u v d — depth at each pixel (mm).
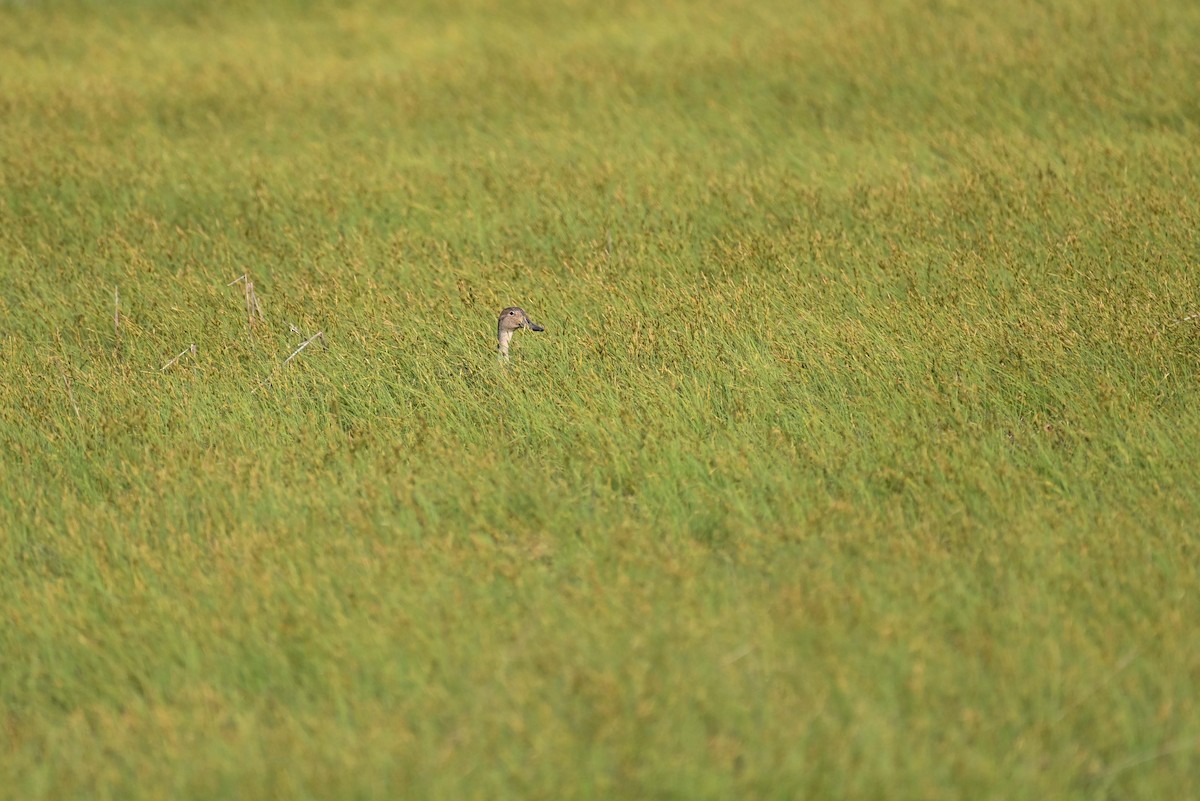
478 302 43125
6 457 35156
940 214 49281
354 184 56125
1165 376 35625
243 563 29359
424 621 26859
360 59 78812
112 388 38500
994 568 28078
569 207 52969
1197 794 22125
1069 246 44719
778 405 35688
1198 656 24859
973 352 37500
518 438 35188
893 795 22125
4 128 65188
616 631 26250
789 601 26859
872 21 76500
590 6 87125
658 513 31562
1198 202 48719
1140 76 63781
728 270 45188
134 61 78750
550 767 22844
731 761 22953
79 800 23094
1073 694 24266
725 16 82438
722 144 61062
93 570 29484
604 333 40062
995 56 68188
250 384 38594
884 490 31672
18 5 93125
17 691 26156
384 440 35031
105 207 55531
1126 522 29344
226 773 23172
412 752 23344
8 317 44969
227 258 49438
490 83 71500
